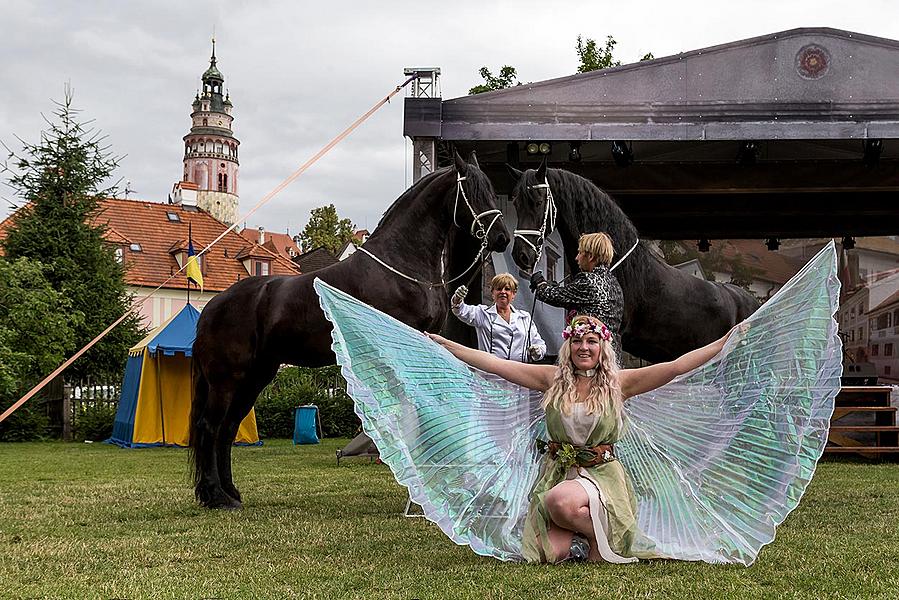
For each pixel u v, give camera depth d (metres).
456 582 3.92
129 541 5.19
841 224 15.62
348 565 4.39
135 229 43.25
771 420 4.41
